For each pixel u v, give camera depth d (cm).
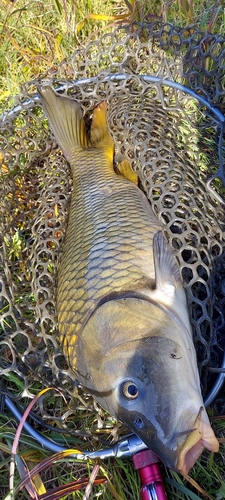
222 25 66
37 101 61
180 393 39
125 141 56
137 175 55
